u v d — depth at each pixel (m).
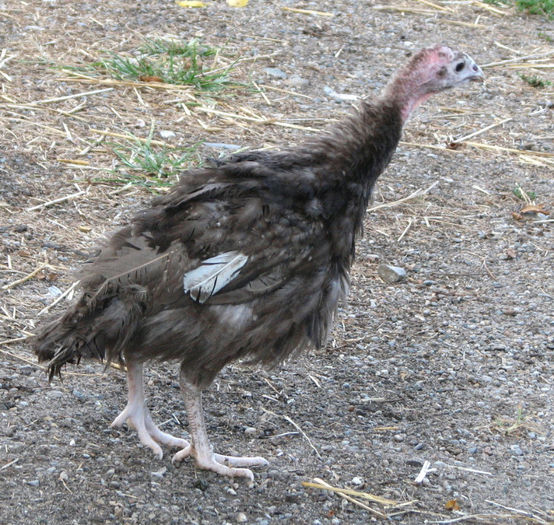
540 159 11.96
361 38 14.85
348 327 8.58
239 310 6.05
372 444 6.99
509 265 9.83
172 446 6.68
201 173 6.28
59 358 6.04
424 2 16.58
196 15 14.68
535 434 7.28
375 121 6.58
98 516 5.80
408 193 10.98
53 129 10.95
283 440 6.95
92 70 12.38
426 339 8.52
